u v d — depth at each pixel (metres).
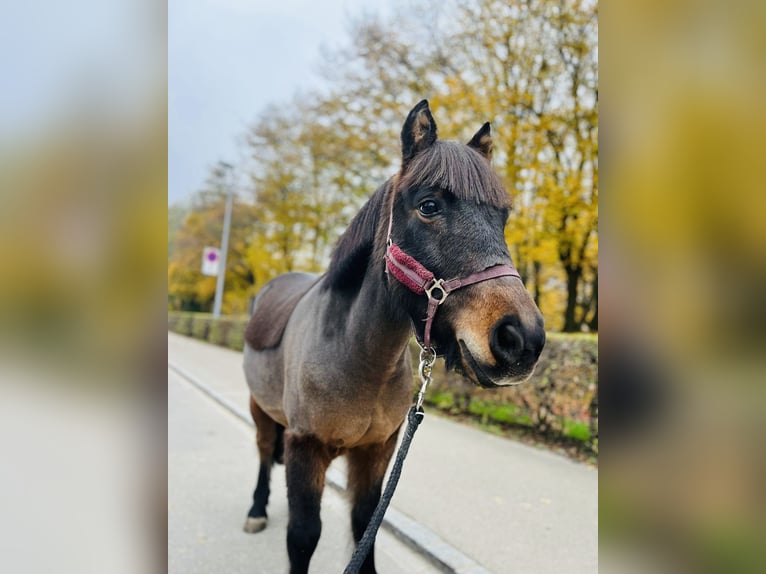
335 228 15.30
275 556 2.90
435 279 1.49
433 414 6.33
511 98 8.41
